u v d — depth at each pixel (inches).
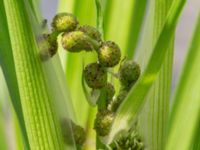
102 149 7.9
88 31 7.6
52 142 7.8
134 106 7.7
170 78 8.9
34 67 7.6
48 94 7.7
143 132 8.7
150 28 8.7
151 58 7.5
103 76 7.7
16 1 7.5
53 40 7.7
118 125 7.8
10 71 8.0
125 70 7.8
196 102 11.3
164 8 8.6
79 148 8.1
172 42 8.8
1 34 8.0
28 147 8.1
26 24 7.5
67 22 7.5
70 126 7.9
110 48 7.6
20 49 7.6
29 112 7.7
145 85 7.7
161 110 8.8
